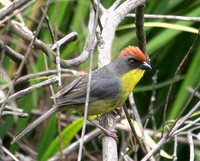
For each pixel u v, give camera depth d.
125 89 10.40
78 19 12.59
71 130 11.08
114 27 9.79
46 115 9.72
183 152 12.84
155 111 12.80
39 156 11.80
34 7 12.05
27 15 11.98
